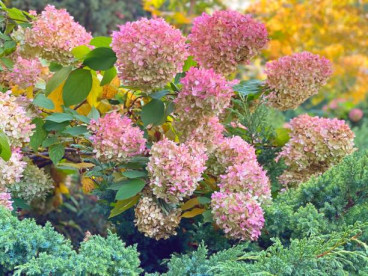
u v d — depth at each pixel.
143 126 2.52
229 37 2.38
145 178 2.26
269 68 2.64
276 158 2.73
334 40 6.84
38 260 1.79
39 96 2.46
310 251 1.87
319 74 2.59
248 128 2.82
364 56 7.32
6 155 2.21
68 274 1.77
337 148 2.59
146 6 5.84
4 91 2.75
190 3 6.11
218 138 2.39
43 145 2.52
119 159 2.26
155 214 2.23
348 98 7.77
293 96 2.59
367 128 5.99
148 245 2.59
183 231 2.59
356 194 2.27
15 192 2.78
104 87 2.72
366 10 6.90
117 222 2.65
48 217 3.53
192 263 2.00
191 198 2.50
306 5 6.26
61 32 2.59
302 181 2.68
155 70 2.20
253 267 1.83
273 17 6.01
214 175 2.42
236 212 2.14
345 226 2.07
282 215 2.21
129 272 1.90
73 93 2.49
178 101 2.23
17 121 2.32
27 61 2.65
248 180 2.25
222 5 6.32
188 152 2.25
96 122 2.28
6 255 1.83
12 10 2.75
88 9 6.48
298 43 6.40
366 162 2.31
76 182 3.88
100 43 2.43
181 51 2.23
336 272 1.94
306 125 2.68
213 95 2.16
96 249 1.90
